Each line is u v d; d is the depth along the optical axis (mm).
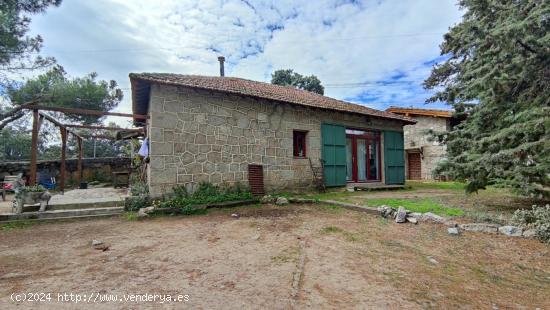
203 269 2928
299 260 3184
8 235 4402
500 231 4176
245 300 2258
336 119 10031
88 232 4547
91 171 12914
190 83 7027
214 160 7402
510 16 4672
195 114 7184
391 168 11328
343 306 2182
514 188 5301
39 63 9414
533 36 4203
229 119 7727
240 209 6488
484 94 5266
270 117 8500
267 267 2979
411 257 3316
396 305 2211
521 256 3344
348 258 3268
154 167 6547
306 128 9273
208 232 4477
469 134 5996
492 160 4625
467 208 5734
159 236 4262
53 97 12555
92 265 3059
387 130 11414
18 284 2568
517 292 2490
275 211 6203
